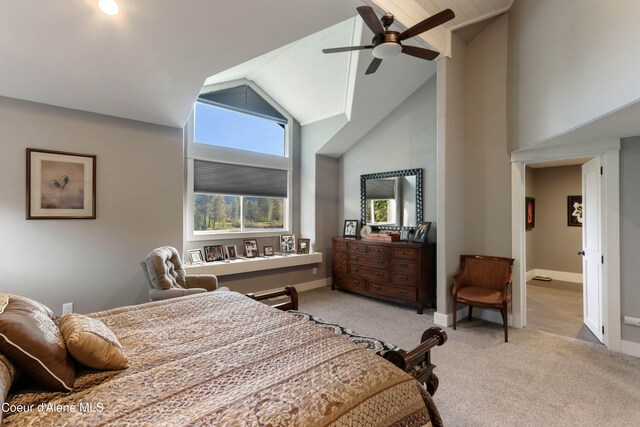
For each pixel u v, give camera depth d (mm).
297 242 5453
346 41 3727
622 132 2633
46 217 2988
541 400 2154
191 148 4348
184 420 960
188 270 3941
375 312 4082
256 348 1493
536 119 3006
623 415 1996
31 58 2498
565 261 5797
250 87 4992
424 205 4500
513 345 3053
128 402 1069
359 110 4605
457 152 3787
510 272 3459
